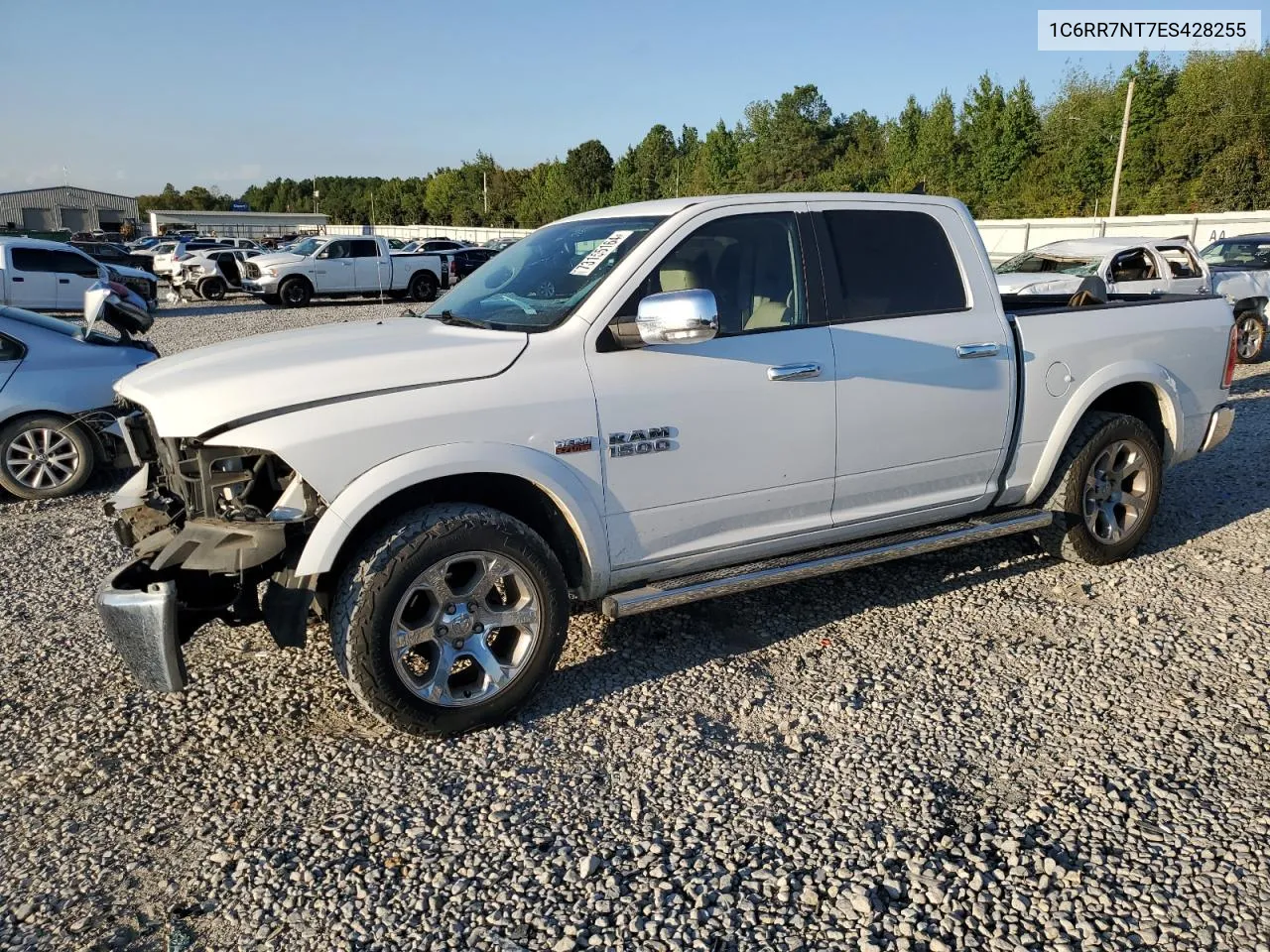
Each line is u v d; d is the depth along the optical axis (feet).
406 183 420.77
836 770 10.88
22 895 9.03
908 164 211.20
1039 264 43.91
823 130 265.75
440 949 8.28
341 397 10.78
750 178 264.31
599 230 13.58
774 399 12.96
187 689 13.05
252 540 10.39
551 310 12.39
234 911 8.79
